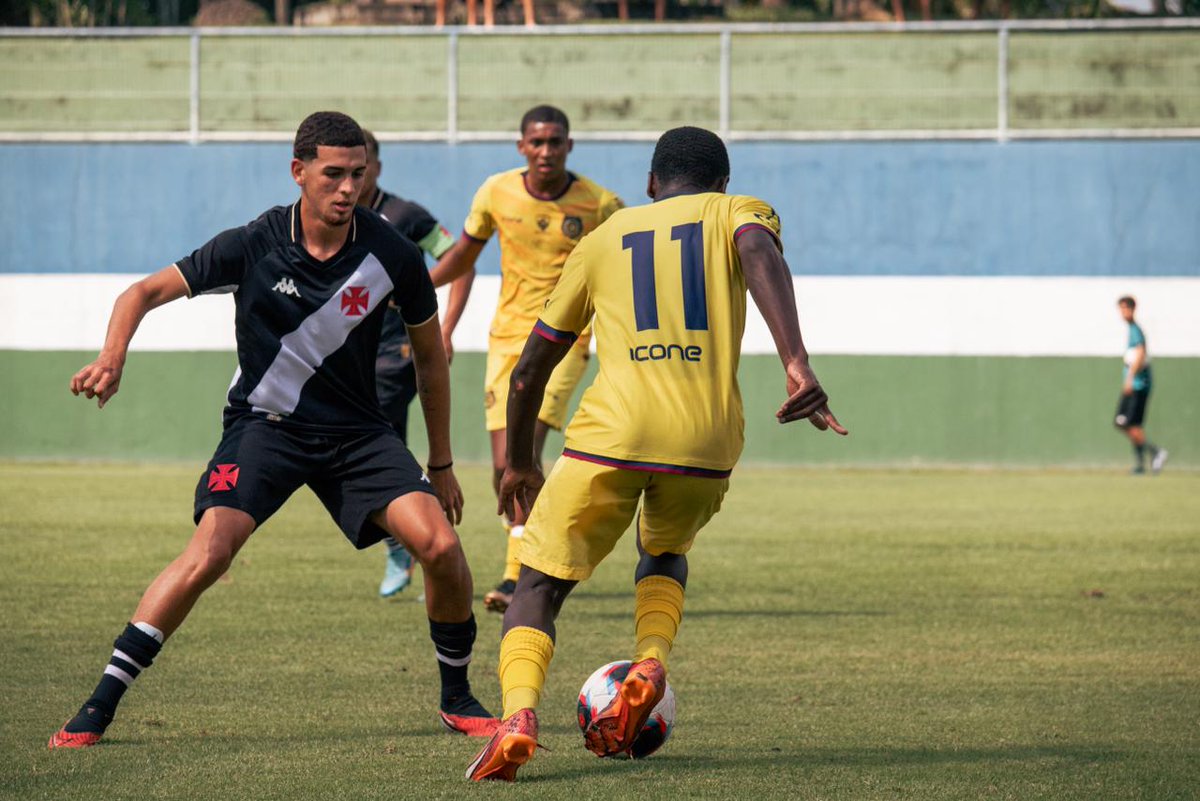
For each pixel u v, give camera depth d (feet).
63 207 238.07
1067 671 74.38
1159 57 235.81
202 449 238.07
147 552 121.39
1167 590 105.60
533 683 50.85
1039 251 233.35
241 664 74.43
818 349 236.02
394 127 241.35
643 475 50.78
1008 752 55.93
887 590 104.99
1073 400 233.55
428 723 60.70
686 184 54.13
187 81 241.96
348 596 99.50
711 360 50.93
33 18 333.21
